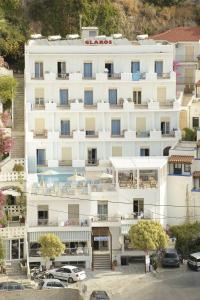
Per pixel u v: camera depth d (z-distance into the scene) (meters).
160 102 152.00
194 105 156.12
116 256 134.50
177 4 199.50
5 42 169.50
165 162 140.62
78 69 151.75
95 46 151.88
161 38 177.62
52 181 144.12
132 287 125.38
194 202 141.62
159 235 130.62
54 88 150.62
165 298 121.06
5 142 108.88
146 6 194.62
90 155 150.75
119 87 151.88
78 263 133.88
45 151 149.50
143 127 152.12
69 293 116.25
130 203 137.50
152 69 152.88
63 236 134.75
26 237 133.38
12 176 138.00
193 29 181.12
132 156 150.00
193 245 136.75
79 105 150.12
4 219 132.62
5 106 156.25
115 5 188.38
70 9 179.88
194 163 143.25
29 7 182.12
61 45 152.50
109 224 136.12
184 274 130.00
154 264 131.50
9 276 129.50
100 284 126.62
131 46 152.38
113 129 151.75
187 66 170.75
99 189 137.25
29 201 136.00
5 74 162.00
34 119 150.00
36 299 116.06
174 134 151.00
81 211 136.75
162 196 139.12
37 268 131.25
